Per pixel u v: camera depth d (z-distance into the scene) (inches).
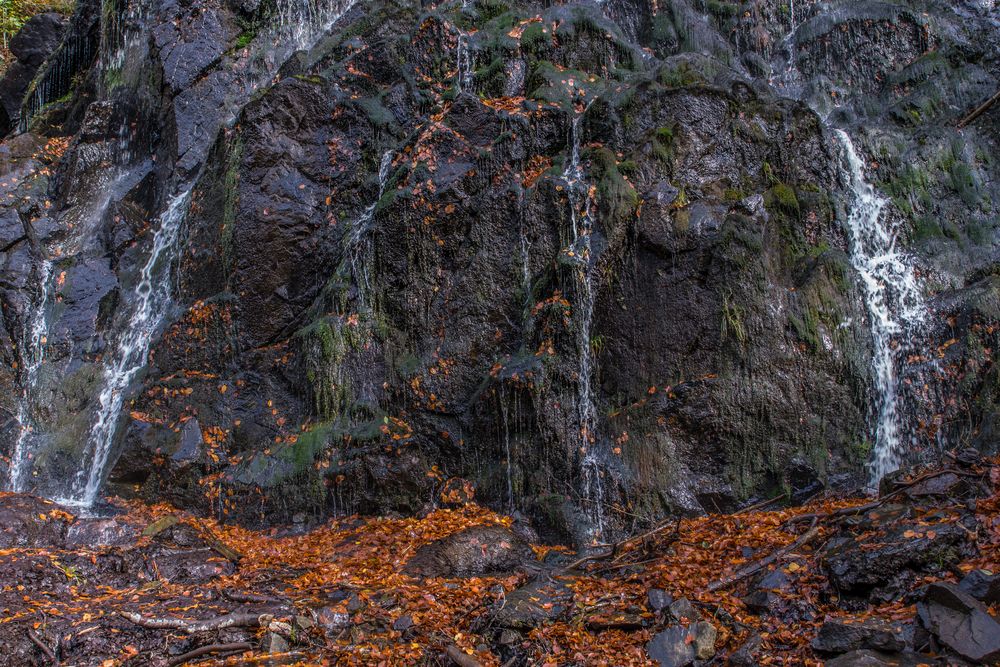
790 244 387.5
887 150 428.8
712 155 403.9
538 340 377.7
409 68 493.0
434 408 391.9
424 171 420.8
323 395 401.4
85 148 563.8
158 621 261.1
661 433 354.9
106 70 613.3
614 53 488.1
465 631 253.3
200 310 444.1
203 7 568.4
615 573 298.5
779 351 358.3
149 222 533.3
